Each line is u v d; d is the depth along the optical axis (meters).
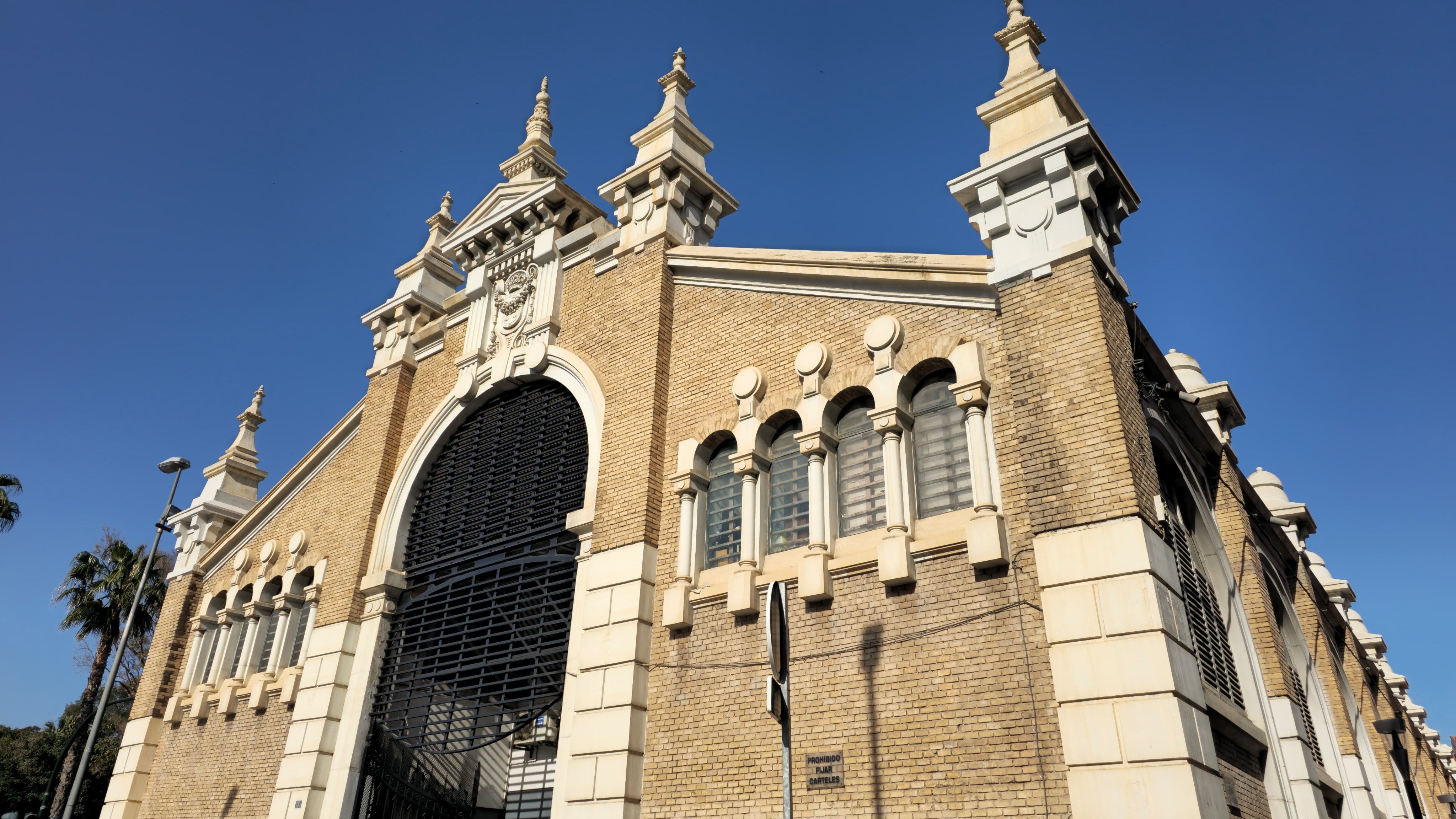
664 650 13.02
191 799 19.55
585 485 15.64
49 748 43.03
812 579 11.73
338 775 16.34
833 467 12.67
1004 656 10.02
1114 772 8.52
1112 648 8.97
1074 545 9.57
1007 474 10.88
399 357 20.69
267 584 21.17
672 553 13.62
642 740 12.59
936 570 10.95
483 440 18.22
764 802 11.17
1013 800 9.36
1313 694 17.59
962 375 11.49
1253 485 29.64
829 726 10.99
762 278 14.63
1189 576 12.46
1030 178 11.64
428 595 17.33
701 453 14.11
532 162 20.34
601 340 16.39
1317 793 12.66
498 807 18.61
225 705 19.94
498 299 18.86
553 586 15.41
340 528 19.70
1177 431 13.26
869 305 13.11
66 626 34.12
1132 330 11.58
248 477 26.28
